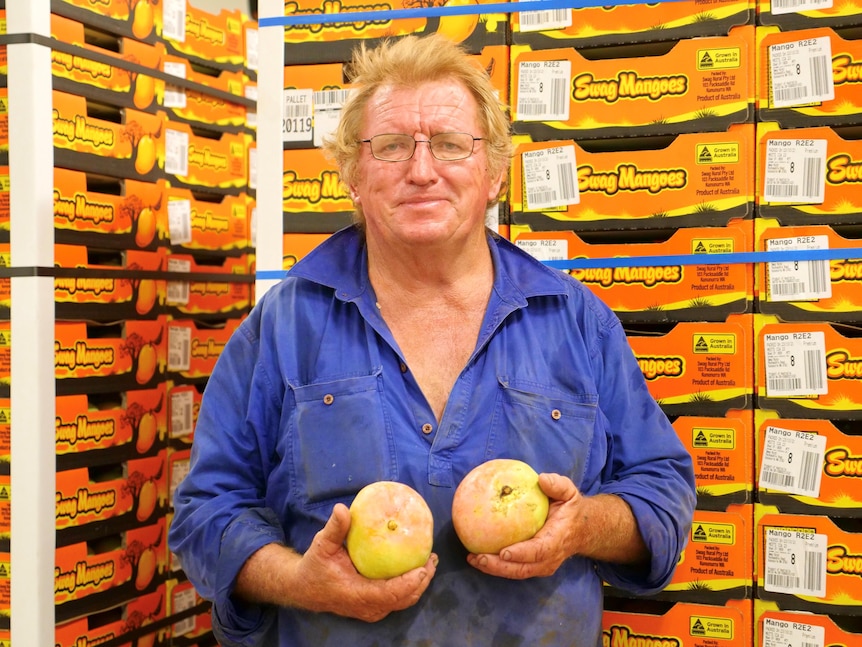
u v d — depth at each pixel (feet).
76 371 7.23
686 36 5.99
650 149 6.48
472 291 5.08
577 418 4.92
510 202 6.28
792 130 5.82
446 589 4.64
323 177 6.42
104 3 7.55
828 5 5.77
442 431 4.77
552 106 6.18
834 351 5.75
